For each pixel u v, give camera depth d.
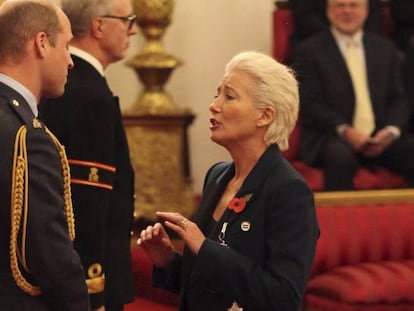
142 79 7.87
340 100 7.58
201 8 8.79
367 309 6.44
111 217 4.66
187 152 7.98
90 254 4.42
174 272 3.97
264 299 3.59
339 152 7.38
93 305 4.44
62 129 4.40
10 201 3.30
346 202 7.12
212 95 8.83
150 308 6.88
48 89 3.56
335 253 6.95
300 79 7.57
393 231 7.11
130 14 4.68
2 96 3.42
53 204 3.34
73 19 4.57
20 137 3.34
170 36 8.73
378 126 7.67
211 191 3.96
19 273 3.34
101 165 4.45
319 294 6.66
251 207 3.72
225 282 3.62
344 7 7.61
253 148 3.82
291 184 3.70
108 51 4.64
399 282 6.57
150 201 7.77
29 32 3.46
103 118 4.46
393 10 8.20
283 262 3.62
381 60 7.76
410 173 7.58
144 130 7.80
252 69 3.77
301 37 7.83
